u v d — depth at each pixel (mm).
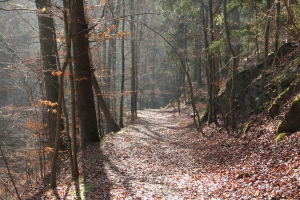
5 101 26438
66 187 9258
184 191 8094
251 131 12430
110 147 13938
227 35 13617
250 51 26297
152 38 39969
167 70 41469
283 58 13812
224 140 13719
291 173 6852
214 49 15453
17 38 29094
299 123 9688
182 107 37219
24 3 25781
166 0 20750
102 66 22641
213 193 7453
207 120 20172
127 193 8164
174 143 16656
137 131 21953
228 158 10852
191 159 12398
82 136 14531
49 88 15477
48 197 8680
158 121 29938
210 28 16594
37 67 13336
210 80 17547
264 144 10250
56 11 9375
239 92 15922
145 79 50594
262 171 7906
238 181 7766
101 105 20797
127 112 40688
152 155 13430
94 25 9078
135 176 9953
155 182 9227
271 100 12812
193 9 19281
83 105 14336
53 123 15273
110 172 10375
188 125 22688
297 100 9844
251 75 15859
